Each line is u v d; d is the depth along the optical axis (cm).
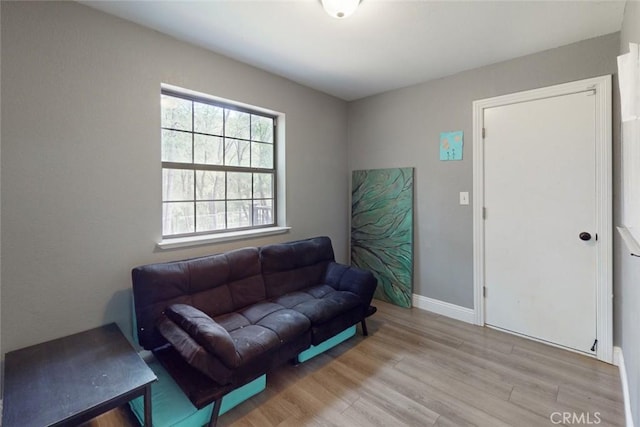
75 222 184
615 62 214
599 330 225
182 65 228
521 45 233
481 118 275
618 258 216
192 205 249
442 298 310
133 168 206
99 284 194
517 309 263
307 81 313
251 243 281
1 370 160
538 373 209
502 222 268
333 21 201
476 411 173
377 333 271
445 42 229
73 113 181
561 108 235
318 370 214
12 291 165
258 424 164
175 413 154
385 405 178
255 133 293
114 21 195
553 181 241
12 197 164
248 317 215
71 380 138
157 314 190
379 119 352
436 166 307
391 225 343
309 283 283
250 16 196
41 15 169
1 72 159
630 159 155
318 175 345
